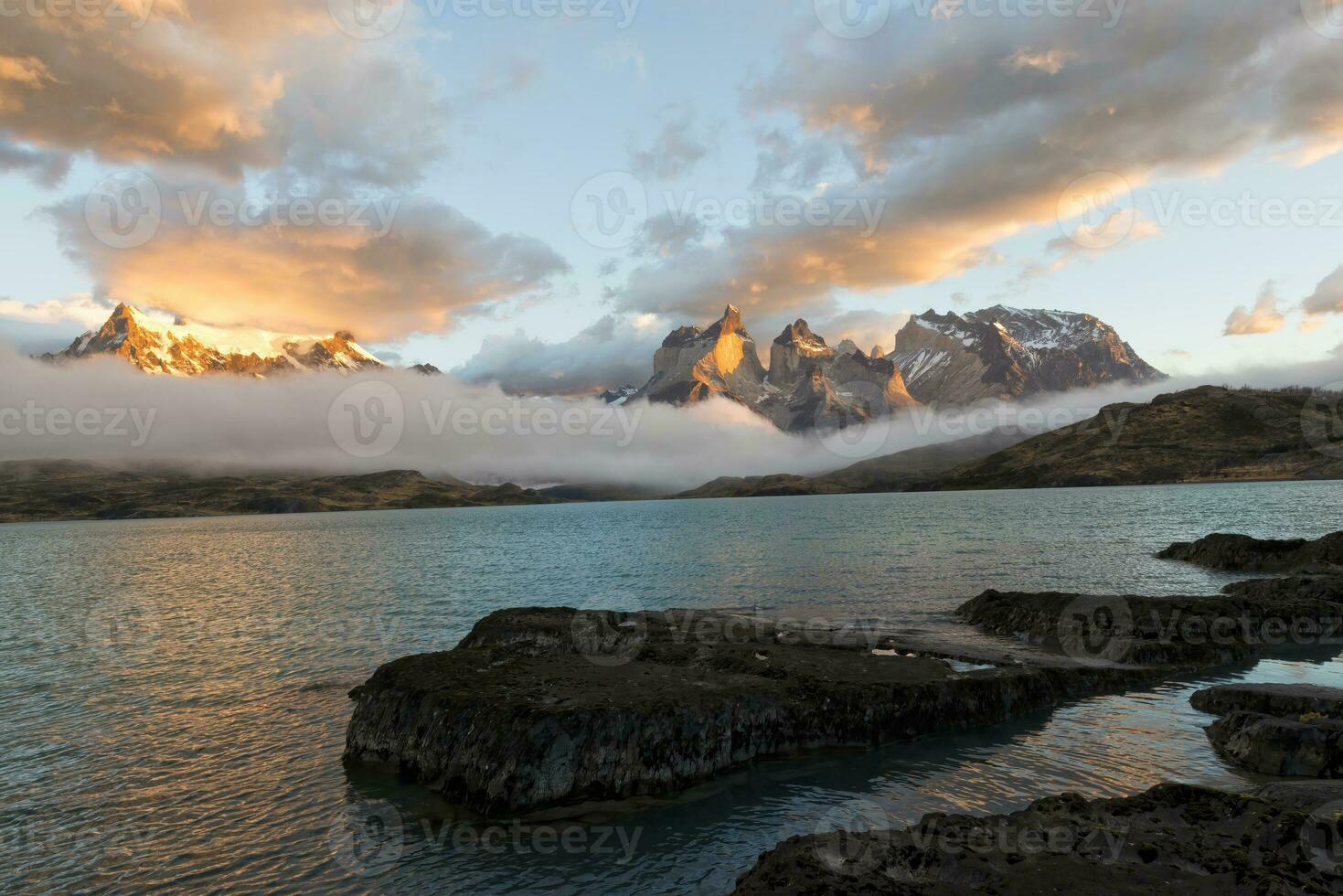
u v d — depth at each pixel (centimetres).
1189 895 1184
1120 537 9400
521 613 3659
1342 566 5331
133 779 2133
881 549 8575
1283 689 2430
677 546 10694
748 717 2255
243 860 1658
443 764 2081
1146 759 2116
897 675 2656
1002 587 5394
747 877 1382
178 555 12419
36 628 4831
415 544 13712
